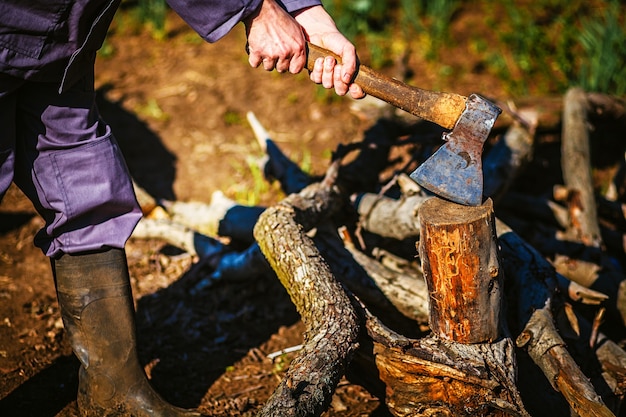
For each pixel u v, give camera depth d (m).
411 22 5.42
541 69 4.73
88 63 2.18
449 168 2.16
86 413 2.46
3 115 2.11
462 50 5.04
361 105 3.62
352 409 2.61
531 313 2.49
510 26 5.28
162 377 2.75
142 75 4.91
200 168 4.06
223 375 2.79
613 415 2.21
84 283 2.32
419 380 2.26
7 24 1.98
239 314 3.10
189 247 3.33
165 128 4.38
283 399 2.02
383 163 3.41
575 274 2.99
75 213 2.23
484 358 2.23
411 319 2.82
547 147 4.05
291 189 3.35
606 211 3.49
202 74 4.86
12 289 3.18
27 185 2.27
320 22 2.42
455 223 2.11
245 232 3.25
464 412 2.20
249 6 2.14
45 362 2.79
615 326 2.98
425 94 2.21
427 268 2.22
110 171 2.25
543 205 3.46
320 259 2.53
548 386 2.47
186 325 3.04
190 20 2.17
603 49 4.32
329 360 2.18
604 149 4.07
